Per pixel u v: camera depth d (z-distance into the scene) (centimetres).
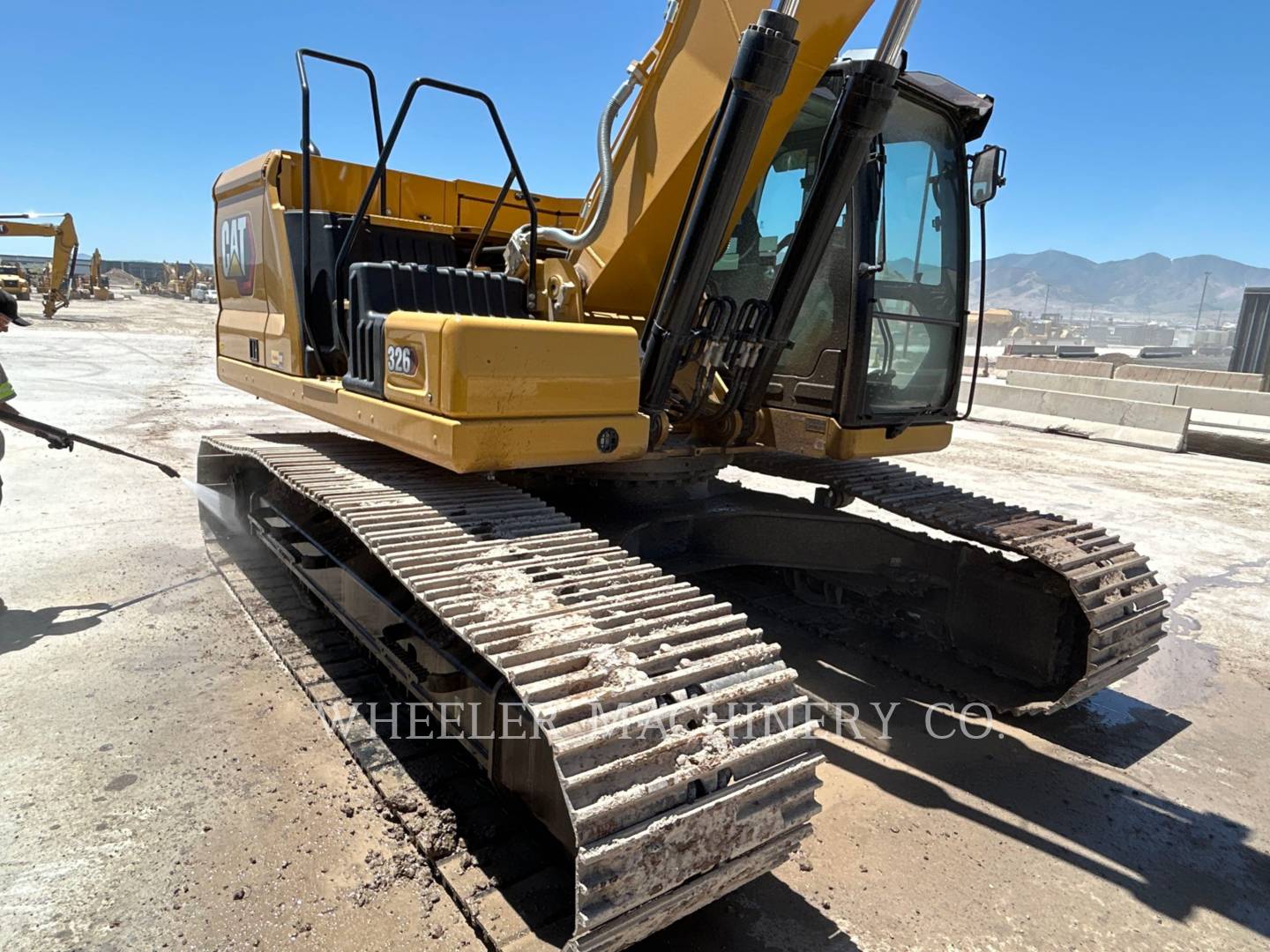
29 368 1380
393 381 301
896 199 377
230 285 486
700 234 297
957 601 413
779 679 232
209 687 364
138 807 281
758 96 274
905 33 281
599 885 184
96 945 224
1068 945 244
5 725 328
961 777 331
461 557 264
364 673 373
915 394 404
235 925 233
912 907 256
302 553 414
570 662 214
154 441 837
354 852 265
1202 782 336
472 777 298
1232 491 895
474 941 232
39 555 518
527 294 371
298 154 421
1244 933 253
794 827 226
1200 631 495
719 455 401
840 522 422
